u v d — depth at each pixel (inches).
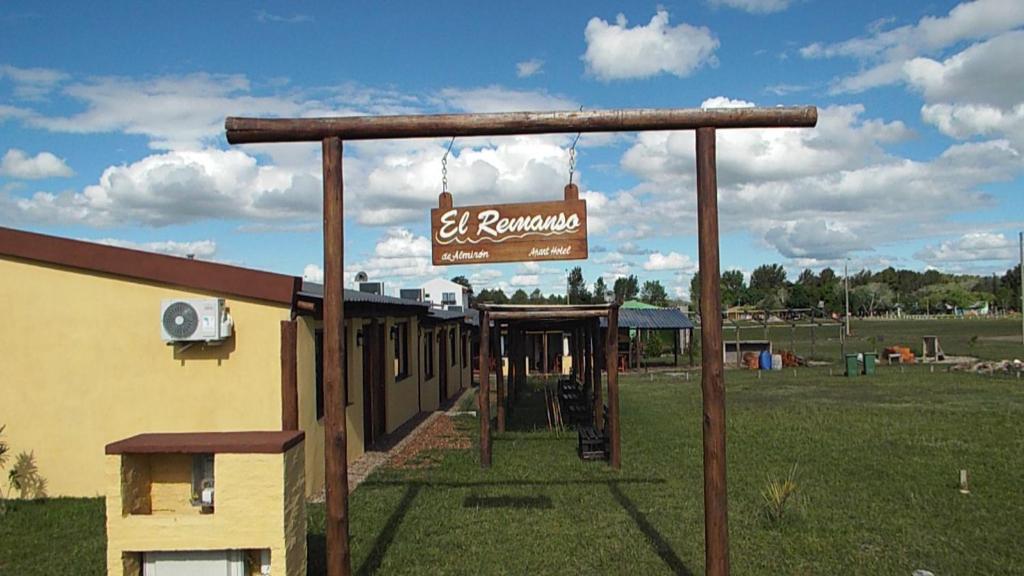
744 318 3499.0
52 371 345.1
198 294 339.6
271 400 335.3
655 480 388.5
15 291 347.9
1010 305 4662.9
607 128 215.2
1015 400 768.3
